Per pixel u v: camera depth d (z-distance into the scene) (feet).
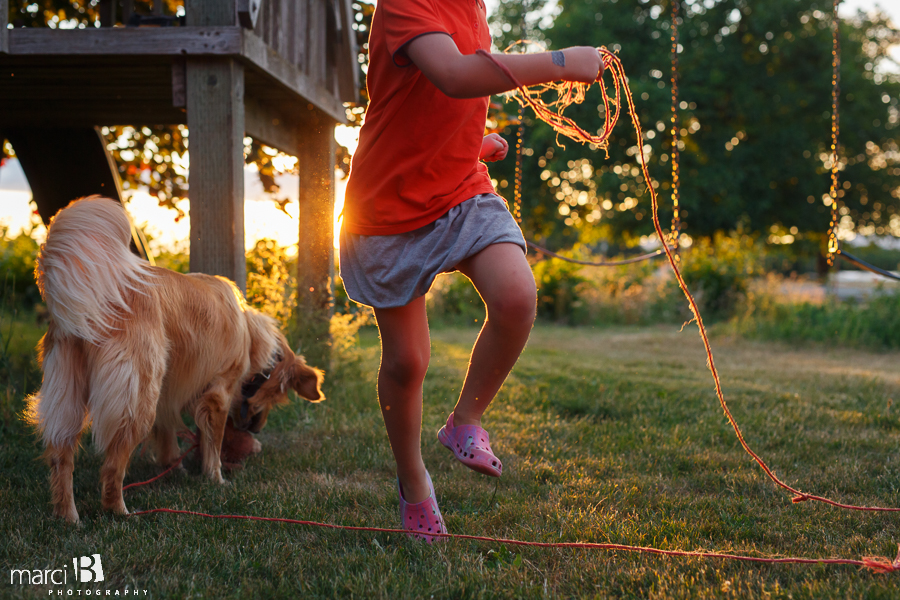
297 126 17.46
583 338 34.09
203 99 11.95
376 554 7.37
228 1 11.92
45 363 8.73
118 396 8.55
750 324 35.22
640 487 10.09
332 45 17.25
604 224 69.36
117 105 15.87
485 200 6.15
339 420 14.25
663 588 6.47
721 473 10.84
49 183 18.43
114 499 8.69
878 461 11.75
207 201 12.03
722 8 63.93
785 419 14.76
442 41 5.10
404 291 6.08
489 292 5.89
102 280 8.48
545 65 5.22
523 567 7.11
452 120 5.82
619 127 59.16
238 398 11.76
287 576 6.89
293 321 17.15
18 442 11.84
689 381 20.35
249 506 9.15
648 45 62.59
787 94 62.39
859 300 37.93
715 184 58.44
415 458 7.25
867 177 66.80
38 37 11.81
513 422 14.35
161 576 6.79
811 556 7.48
